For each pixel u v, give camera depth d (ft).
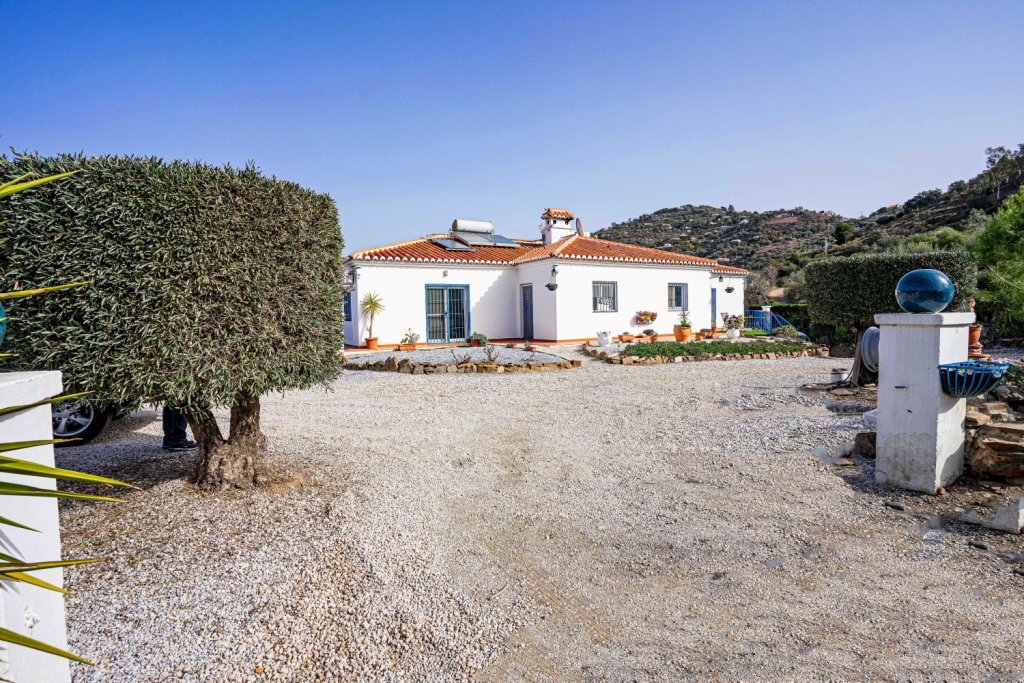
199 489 16.63
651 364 51.44
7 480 5.99
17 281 12.95
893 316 17.70
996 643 10.11
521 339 73.20
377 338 63.87
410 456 22.43
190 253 14.26
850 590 12.12
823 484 18.63
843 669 9.52
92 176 13.33
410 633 10.84
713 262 78.79
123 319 13.60
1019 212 46.21
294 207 16.60
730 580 12.76
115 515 14.74
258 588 11.98
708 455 22.72
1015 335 52.70
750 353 56.13
